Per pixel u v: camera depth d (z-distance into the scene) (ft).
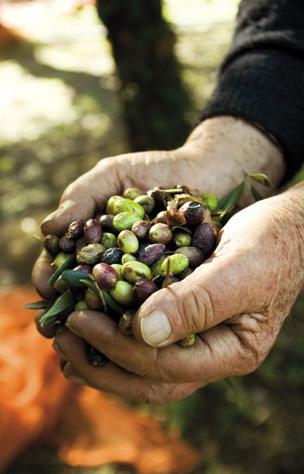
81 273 1.41
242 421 2.83
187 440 2.83
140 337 1.30
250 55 1.88
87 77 6.49
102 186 1.67
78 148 5.18
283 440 2.72
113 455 2.78
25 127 5.56
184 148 1.81
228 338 1.44
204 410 2.90
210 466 2.71
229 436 2.79
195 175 1.76
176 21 7.05
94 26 7.79
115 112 5.65
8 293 3.53
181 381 1.46
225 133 1.83
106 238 1.48
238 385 2.93
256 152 1.82
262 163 1.83
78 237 1.53
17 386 2.88
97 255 1.45
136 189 1.63
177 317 1.27
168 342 1.30
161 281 1.39
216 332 1.43
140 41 3.61
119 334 1.40
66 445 2.85
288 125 1.82
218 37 6.60
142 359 1.41
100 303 1.41
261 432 2.77
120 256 1.44
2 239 4.15
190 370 1.42
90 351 1.53
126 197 1.62
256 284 1.35
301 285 1.51
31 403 2.84
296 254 1.44
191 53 6.26
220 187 1.79
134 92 3.76
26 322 3.22
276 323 1.49
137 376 1.58
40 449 2.85
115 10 3.51
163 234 1.42
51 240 1.59
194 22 7.02
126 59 3.67
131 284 1.38
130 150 4.00
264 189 1.84
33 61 7.02
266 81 1.83
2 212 4.46
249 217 1.44
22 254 3.98
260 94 1.82
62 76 6.56
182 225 1.43
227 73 1.90
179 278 1.40
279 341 2.99
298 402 2.84
